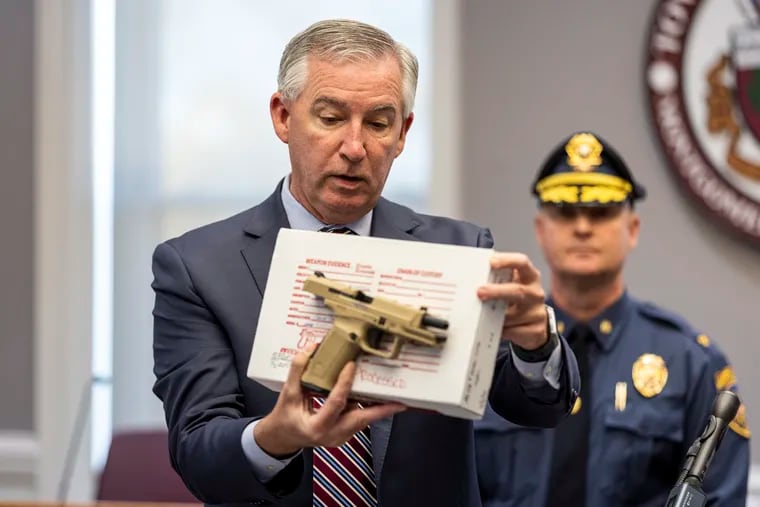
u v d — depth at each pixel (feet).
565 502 15.19
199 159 23.45
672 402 15.53
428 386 8.27
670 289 21.29
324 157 9.68
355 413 8.45
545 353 9.32
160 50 23.41
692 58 20.99
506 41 21.81
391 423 10.00
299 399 8.44
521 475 15.40
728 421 9.71
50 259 22.91
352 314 8.43
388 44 9.78
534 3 21.74
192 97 23.44
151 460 18.19
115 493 18.01
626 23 21.44
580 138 16.42
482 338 8.42
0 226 23.17
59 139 22.94
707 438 9.64
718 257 21.16
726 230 21.01
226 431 9.18
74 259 22.98
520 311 8.73
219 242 10.52
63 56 22.90
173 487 18.02
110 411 23.13
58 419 22.88
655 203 21.30
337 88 9.57
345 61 9.61
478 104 21.90
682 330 16.07
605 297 16.16
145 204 23.44
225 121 23.45
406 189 22.57
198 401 9.82
